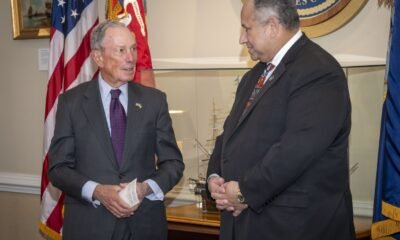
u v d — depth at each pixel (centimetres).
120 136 205
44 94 351
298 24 178
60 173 201
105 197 191
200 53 300
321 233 170
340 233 173
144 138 205
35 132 358
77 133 204
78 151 204
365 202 246
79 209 203
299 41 178
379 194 214
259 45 177
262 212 174
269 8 173
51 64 297
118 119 206
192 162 271
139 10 275
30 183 361
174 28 306
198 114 270
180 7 303
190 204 265
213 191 181
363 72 239
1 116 367
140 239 202
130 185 191
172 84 270
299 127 162
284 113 171
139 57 270
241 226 179
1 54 361
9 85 361
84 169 202
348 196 181
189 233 256
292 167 161
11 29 355
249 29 178
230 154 183
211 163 204
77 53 288
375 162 244
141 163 205
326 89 164
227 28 292
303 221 169
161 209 209
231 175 181
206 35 298
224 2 291
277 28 174
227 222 187
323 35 269
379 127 241
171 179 205
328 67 167
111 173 199
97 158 200
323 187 171
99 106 205
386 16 253
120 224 200
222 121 265
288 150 161
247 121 180
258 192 167
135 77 262
